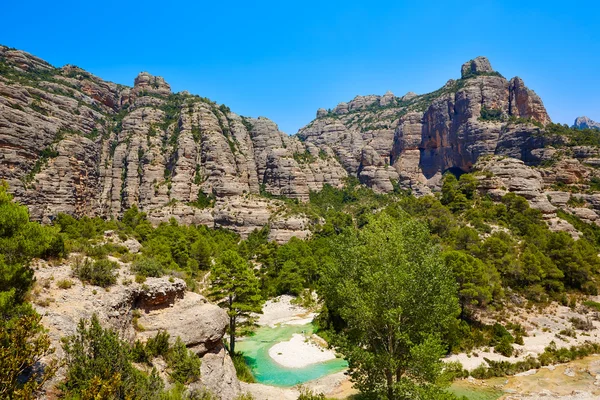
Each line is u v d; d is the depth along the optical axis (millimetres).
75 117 130250
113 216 130500
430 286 28312
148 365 25266
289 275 79250
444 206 93875
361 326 29938
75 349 17453
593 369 43188
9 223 18344
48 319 20453
